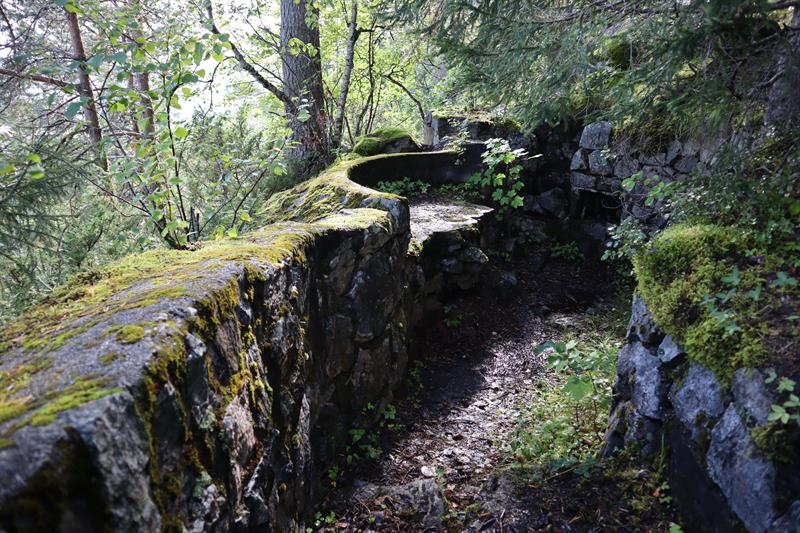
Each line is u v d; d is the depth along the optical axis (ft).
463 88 14.75
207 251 8.52
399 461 11.52
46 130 12.46
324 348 10.85
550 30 11.46
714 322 7.66
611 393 11.90
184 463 5.23
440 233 17.63
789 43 8.34
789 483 5.92
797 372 6.44
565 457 10.47
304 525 8.98
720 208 9.76
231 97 26.91
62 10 17.06
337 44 31.58
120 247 12.71
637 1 9.95
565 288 21.57
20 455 3.52
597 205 23.73
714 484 7.07
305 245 9.95
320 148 26.07
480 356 16.52
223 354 6.36
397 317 14.11
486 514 8.91
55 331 5.60
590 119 14.96
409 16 13.74
